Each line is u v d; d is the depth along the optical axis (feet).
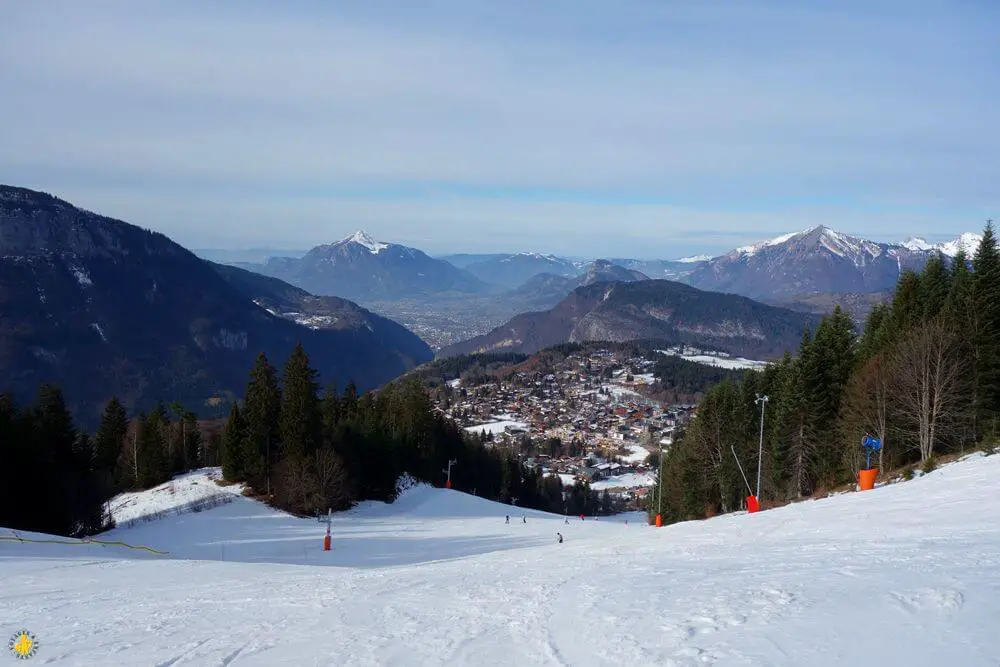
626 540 73.97
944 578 29.07
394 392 304.91
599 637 26.37
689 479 175.63
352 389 284.20
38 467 135.33
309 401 182.50
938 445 112.68
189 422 248.73
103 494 142.20
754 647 22.39
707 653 22.41
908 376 107.24
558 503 364.79
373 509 189.67
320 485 169.68
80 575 65.72
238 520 154.51
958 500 56.59
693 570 40.14
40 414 172.76
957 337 106.22
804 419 135.44
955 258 131.64
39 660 31.60
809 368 137.18
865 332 157.17
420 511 197.57
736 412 169.48
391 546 126.72
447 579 48.75
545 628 29.19
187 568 72.54
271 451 184.14
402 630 31.86
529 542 131.85
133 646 32.94
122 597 50.19
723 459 163.12
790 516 66.13
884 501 64.28
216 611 41.60
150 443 199.62
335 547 124.98
